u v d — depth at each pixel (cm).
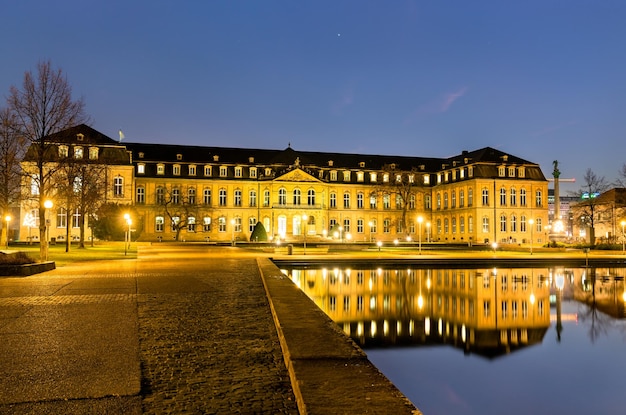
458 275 3322
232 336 923
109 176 6544
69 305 1255
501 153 8650
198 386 639
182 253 4122
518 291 2705
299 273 3331
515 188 8369
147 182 8206
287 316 1005
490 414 1053
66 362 730
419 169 9650
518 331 1833
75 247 4775
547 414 1055
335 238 8012
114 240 6019
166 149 8644
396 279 3097
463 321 1984
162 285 1719
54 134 3281
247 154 9050
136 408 555
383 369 1376
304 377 589
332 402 501
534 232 8400
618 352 1559
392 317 2045
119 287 1650
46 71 3084
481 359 1472
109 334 921
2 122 3834
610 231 8838
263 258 3412
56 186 3800
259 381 664
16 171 3844
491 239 8181
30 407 551
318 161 9350
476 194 8194
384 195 9050
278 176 8662
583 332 1822
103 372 684
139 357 765
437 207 9419
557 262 4062
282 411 557
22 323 1017
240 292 1539
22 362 727
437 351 1559
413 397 1159
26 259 2216
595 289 2803
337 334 830
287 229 8644
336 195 9194
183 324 1027
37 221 5494
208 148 8938
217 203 8538
